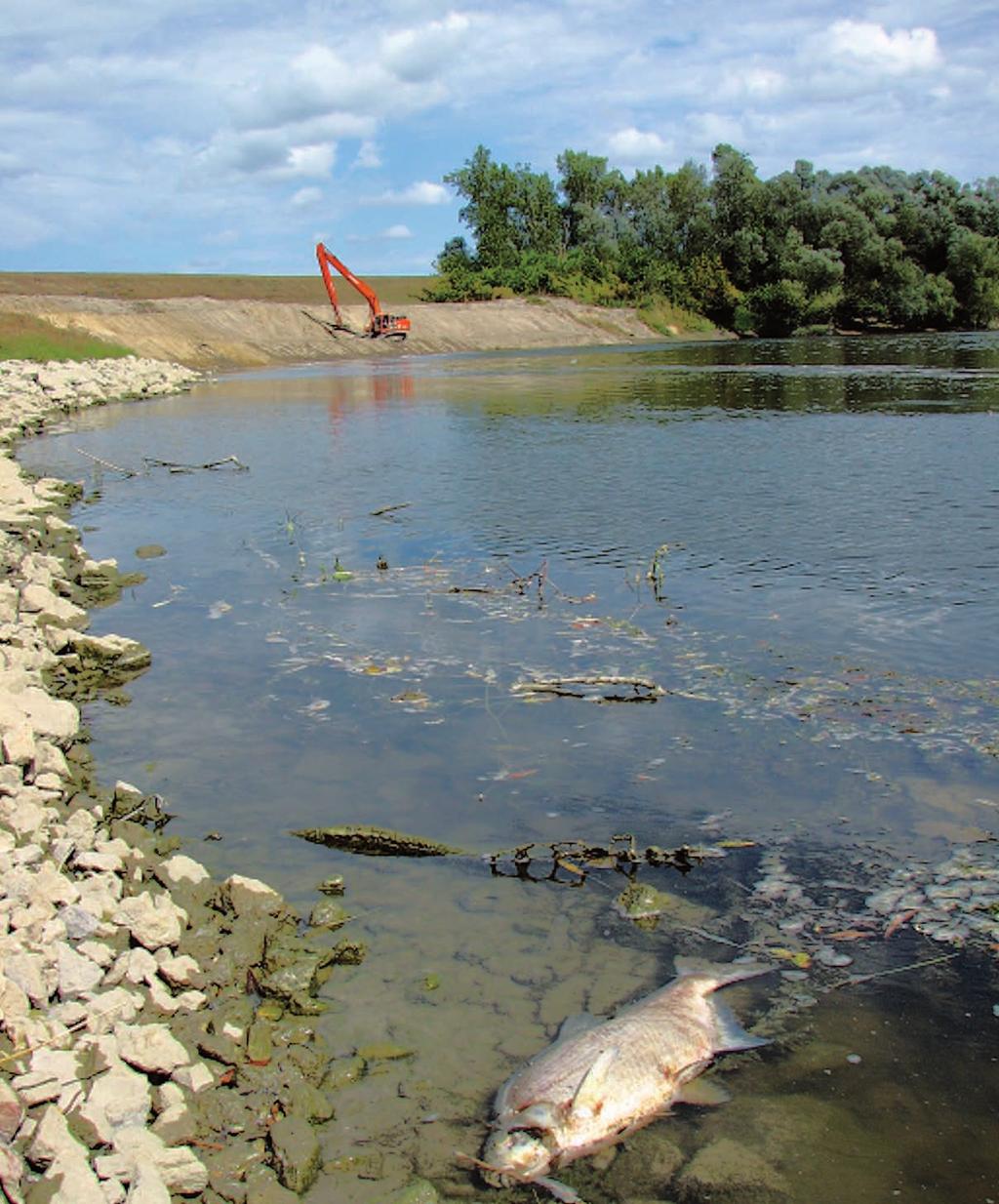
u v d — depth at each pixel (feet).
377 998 17.93
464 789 25.13
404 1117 15.43
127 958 17.89
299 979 18.08
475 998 17.87
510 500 56.80
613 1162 14.69
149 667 33.73
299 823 23.82
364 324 207.10
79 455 78.95
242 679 32.45
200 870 21.03
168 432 90.63
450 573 42.80
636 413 94.58
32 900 18.89
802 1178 14.32
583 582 40.78
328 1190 14.25
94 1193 13.21
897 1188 14.11
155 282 230.07
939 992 17.79
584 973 18.51
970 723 27.17
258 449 79.00
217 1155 14.67
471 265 274.98
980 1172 14.33
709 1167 14.52
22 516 50.98
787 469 62.54
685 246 278.46
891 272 253.65
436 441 79.87
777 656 32.27
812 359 165.17
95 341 153.17
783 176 266.57
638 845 22.53
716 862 21.83
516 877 21.56
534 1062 16.02
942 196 263.49
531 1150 14.61
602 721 28.43
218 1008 17.51
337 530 51.29
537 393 116.47
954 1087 15.78
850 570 40.57
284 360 181.27
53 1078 15.01
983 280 254.27
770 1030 17.04
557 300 251.80
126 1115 14.93
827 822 23.09
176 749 27.76
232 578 43.75
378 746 27.50
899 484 56.80
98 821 23.24
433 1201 14.07
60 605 37.58
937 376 126.62
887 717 27.73
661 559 43.21
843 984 18.07
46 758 25.27
